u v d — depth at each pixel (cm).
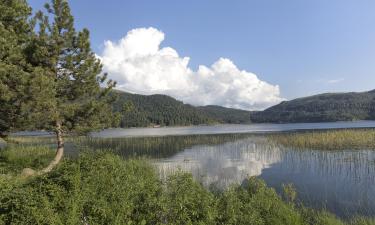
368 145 3791
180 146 4797
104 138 7069
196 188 973
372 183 2008
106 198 843
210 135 7988
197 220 867
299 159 3092
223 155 3581
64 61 1786
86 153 1077
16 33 1730
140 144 5156
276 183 2102
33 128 1678
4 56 1552
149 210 851
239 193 1107
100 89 1988
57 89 1769
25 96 1464
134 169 1460
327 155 3250
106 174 948
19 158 2142
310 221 1173
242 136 6969
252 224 895
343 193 1789
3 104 1527
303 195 1761
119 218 779
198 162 3044
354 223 1248
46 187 798
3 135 1769
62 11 1798
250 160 3148
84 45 1864
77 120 1892
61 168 910
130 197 890
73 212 729
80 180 862
